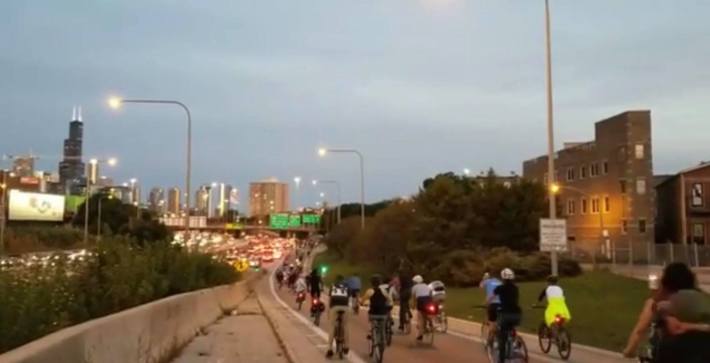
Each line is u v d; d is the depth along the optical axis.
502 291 14.31
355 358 16.88
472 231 58.06
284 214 176.00
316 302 27.12
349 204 151.12
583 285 39.53
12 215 100.00
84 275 14.56
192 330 19.86
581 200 80.69
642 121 72.00
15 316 9.32
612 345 18.02
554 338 17.70
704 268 50.94
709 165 72.31
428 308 20.86
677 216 73.12
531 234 57.53
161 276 21.31
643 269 49.16
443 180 62.09
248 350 17.22
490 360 15.69
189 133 42.94
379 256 69.56
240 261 80.94
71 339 7.50
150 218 107.19
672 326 6.23
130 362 10.41
